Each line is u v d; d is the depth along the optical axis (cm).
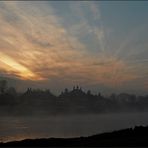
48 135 8188
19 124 13675
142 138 4278
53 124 13675
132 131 5053
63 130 9806
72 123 14225
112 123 13000
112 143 3966
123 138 4438
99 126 11406
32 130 9875
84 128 10631
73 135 8169
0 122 15288
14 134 8419
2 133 8638
